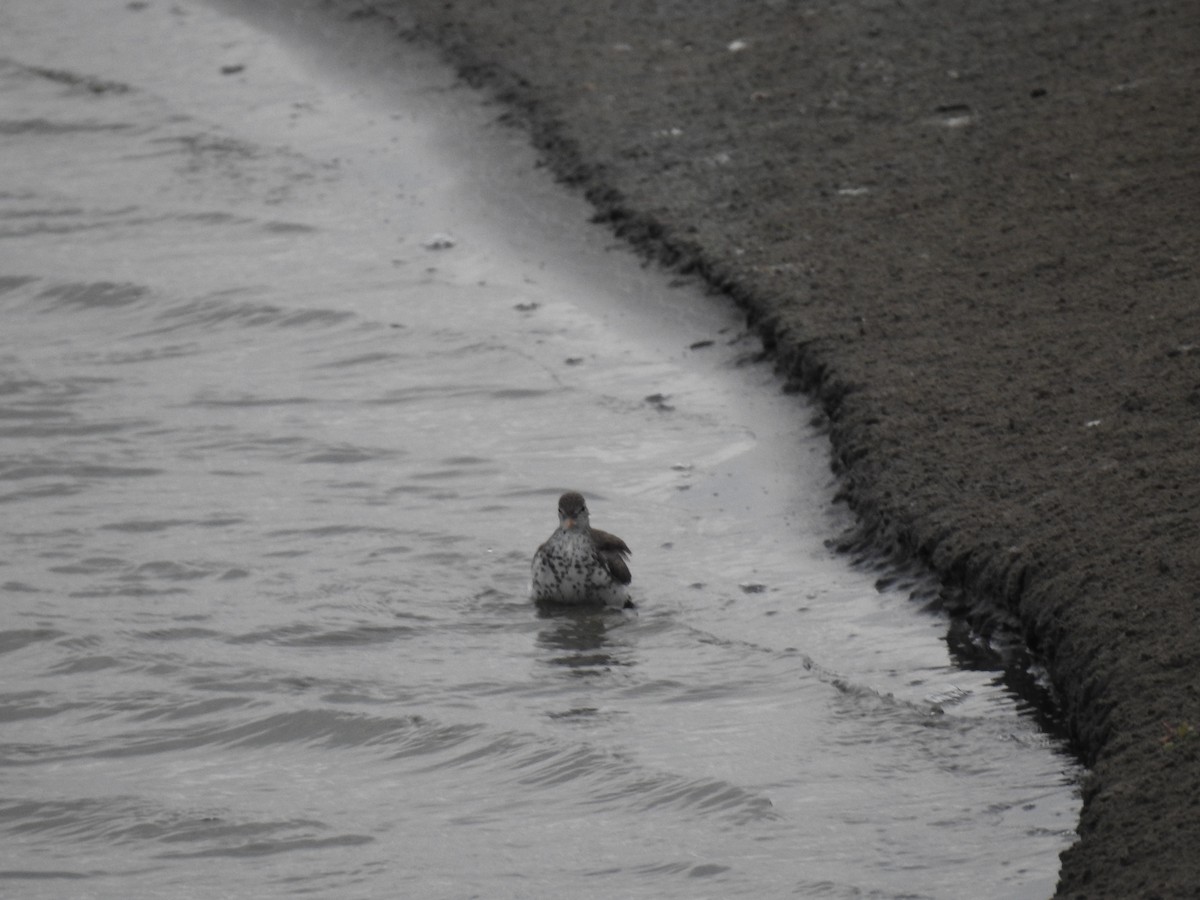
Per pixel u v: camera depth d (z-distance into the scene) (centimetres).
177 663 3544
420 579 3934
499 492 4359
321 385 5022
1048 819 2853
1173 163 5153
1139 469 3581
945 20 6850
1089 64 6112
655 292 5353
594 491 4334
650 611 3747
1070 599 3212
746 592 3806
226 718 3338
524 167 6400
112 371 5128
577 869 2798
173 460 4556
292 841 2912
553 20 7644
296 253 5972
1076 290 4512
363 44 7888
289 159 6794
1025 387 4091
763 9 7338
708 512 4181
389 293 5609
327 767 3173
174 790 3086
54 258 5944
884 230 5175
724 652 3553
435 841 2908
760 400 4650
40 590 3869
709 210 5634
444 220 6125
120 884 2786
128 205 6438
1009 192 5225
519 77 7056
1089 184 5138
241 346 5306
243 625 3716
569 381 4938
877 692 3334
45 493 4362
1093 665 3002
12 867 2839
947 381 4222
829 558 3891
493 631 3700
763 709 3316
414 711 3338
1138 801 2548
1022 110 5831
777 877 2744
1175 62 5972
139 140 7088
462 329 5306
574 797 3033
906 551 3747
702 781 3045
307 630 3700
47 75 7900
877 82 6341
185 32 8381
